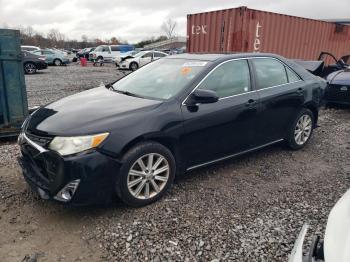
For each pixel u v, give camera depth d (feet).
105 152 10.19
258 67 15.06
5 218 10.68
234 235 10.00
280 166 15.44
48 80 51.44
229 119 13.35
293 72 16.70
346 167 15.58
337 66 32.24
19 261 8.82
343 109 28.58
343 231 5.62
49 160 10.17
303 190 13.07
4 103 18.11
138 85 14.03
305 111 17.12
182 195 12.37
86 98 13.07
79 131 10.14
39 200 11.77
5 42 17.54
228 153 13.98
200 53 15.69
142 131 10.87
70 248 9.37
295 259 5.88
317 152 17.49
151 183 11.56
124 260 8.90
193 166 12.92
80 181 9.92
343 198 6.71
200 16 35.91
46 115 11.60
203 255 9.12
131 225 10.41
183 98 12.23
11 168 14.32
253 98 14.28
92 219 10.73
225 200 12.10
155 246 9.46
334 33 42.68
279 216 11.08
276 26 34.68
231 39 33.32
